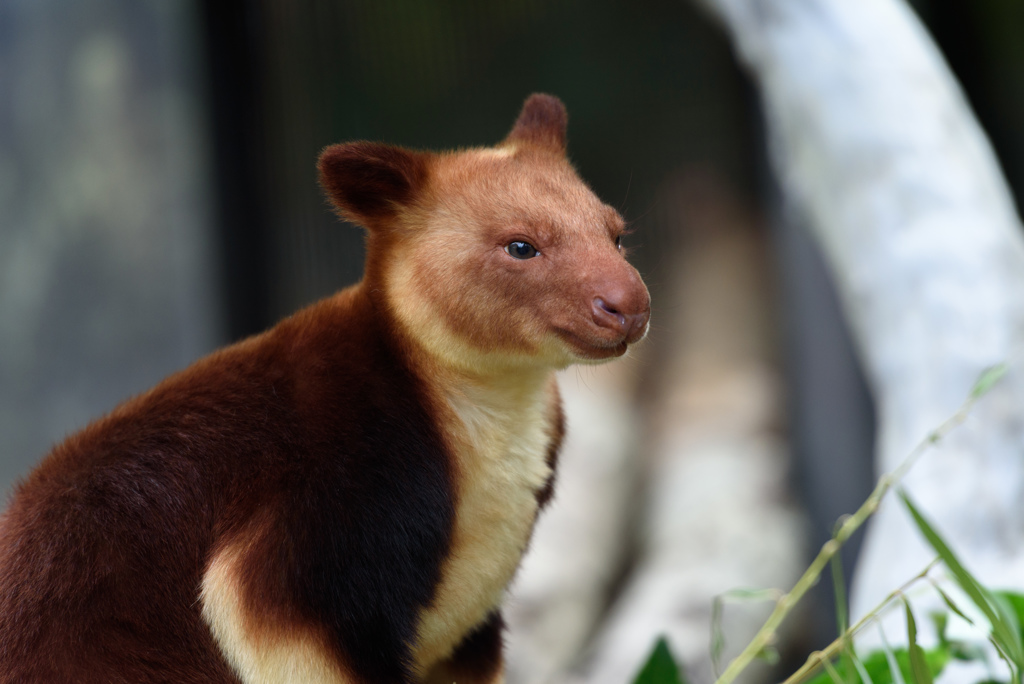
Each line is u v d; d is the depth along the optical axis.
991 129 14.84
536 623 15.32
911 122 9.25
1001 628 4.29
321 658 4.35
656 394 21.09
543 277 4.98
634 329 4.91
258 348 4.94
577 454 18.69
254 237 14.64
